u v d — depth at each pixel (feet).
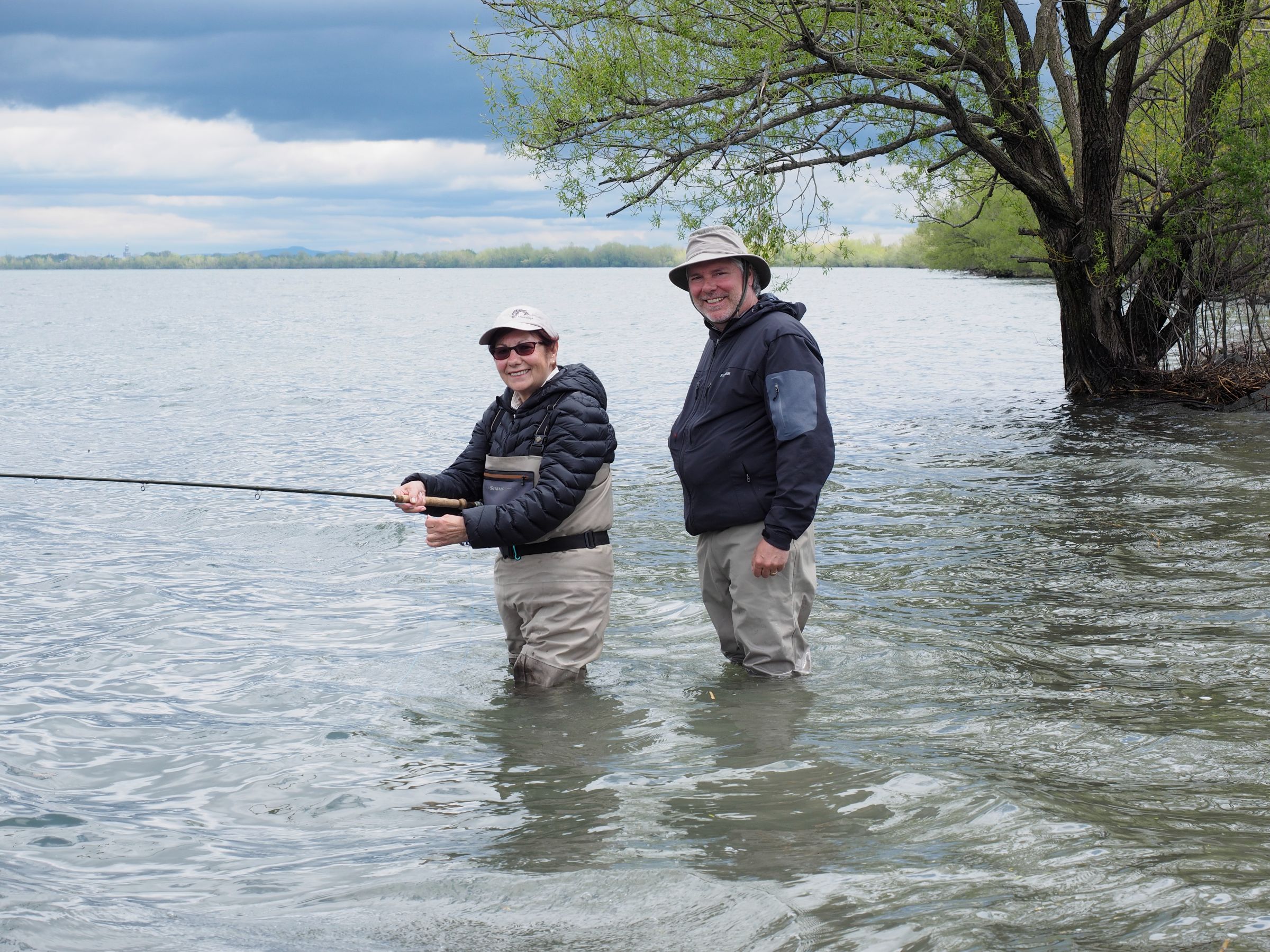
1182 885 8.23
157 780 11.94
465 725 13.46
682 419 15.21
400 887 8.90
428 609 19.33
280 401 56.49
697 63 35.70
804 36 33.30
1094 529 23.81
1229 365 47.73
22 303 247.29
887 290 260.42
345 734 13.23
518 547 14.96
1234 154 43.73
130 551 24.53
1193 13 47.47
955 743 12.09
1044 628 17.02
